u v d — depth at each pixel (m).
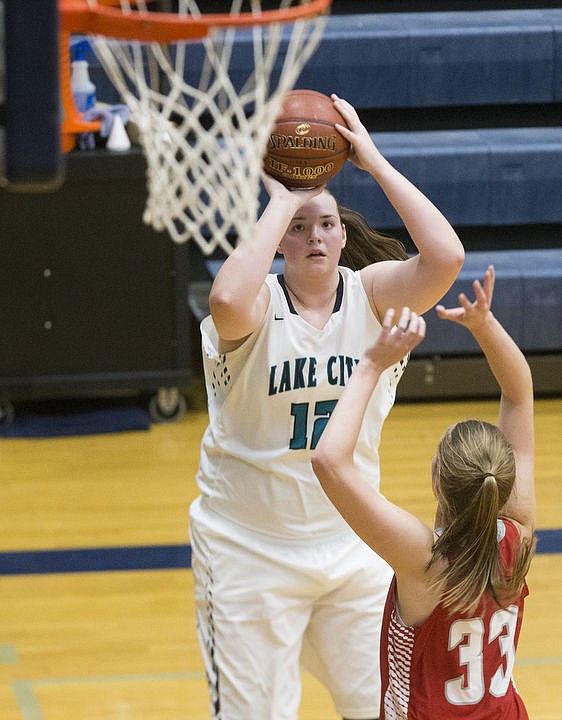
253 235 8.17
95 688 12.15
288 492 8.71
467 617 7.29
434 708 7.34
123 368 19.95
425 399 21.55
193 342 22.48
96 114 19.31
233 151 6.92
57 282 19.55
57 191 19.27
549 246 23.23
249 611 8.73
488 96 22.91
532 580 14.59
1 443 19.44
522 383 7.93
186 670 12.54
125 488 17.58
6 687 12.16
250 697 8.78
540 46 22.73
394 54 22.42
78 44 19.03
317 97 8.48
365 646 8.98
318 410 8.69
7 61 5.66
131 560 15.21
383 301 8.70
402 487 17.38
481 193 22.28
